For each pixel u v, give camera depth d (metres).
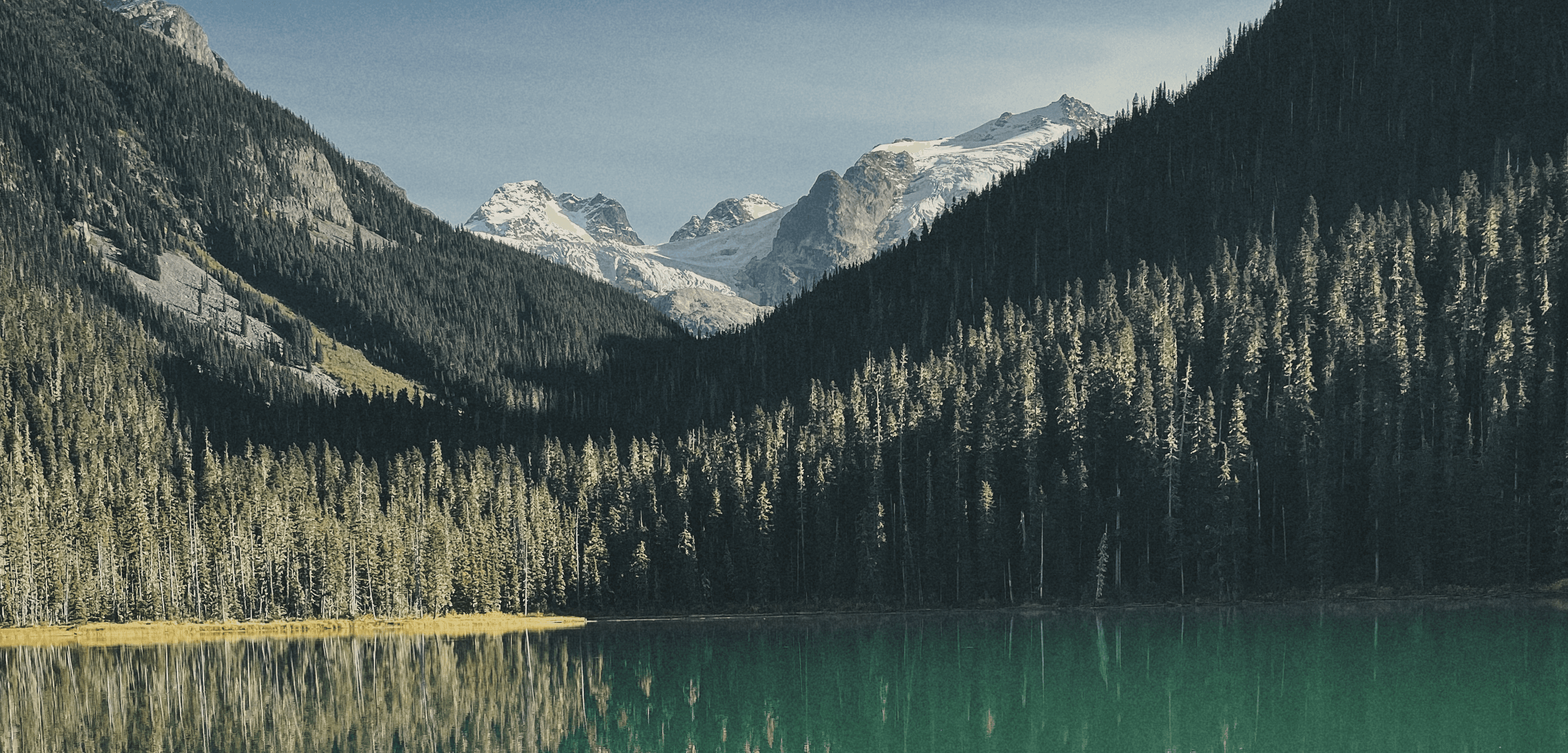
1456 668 89.12
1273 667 93.50
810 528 160.50
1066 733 74.50
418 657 119.38
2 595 154.50
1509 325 135.88
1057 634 118.06
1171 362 150.75
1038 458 149.12
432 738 78.06
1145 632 116.12
